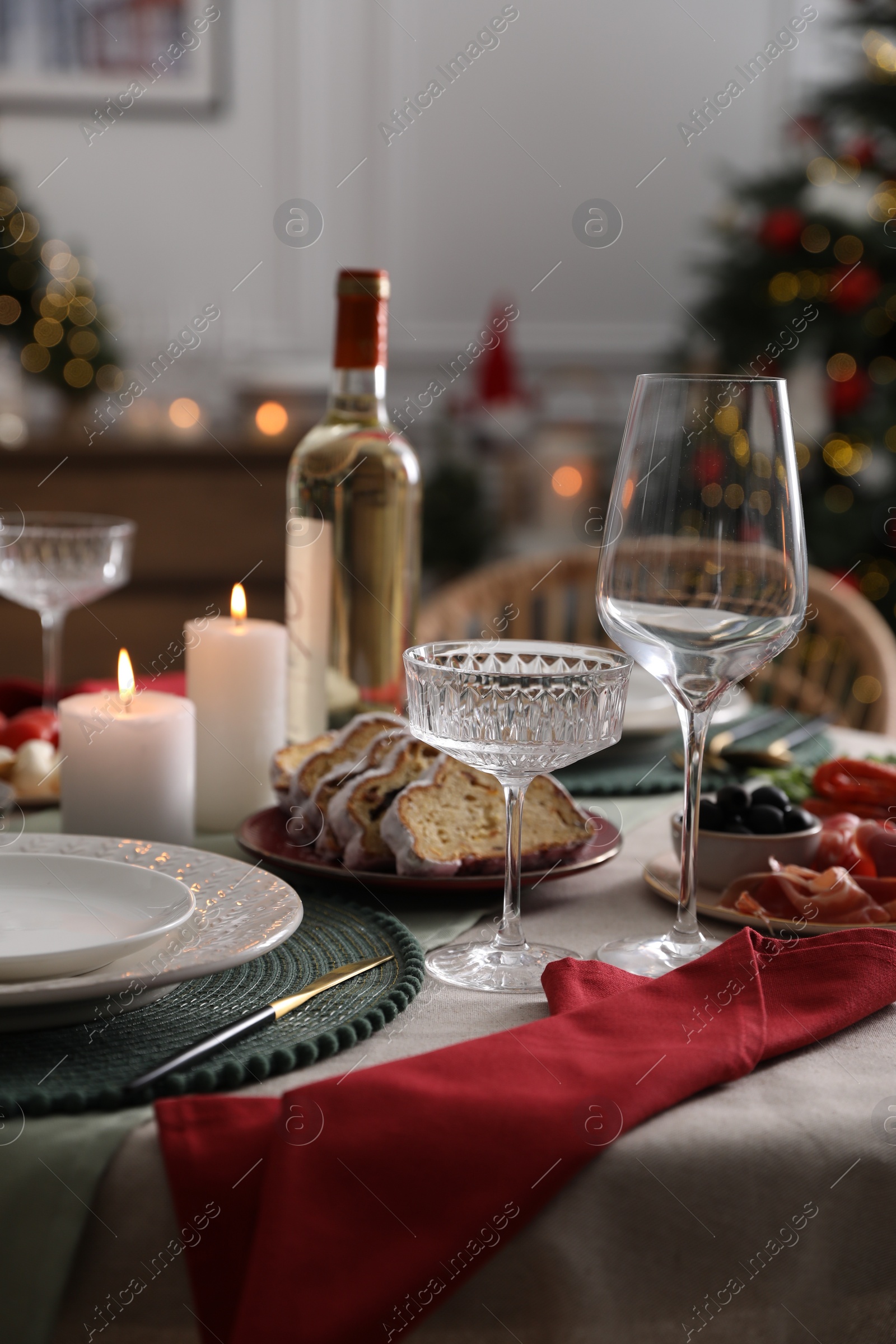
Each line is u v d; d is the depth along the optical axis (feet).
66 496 10.25
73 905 3.37
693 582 3.38
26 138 13.84
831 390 10.62
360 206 14.94
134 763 3.83
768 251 10.81
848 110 10.45
